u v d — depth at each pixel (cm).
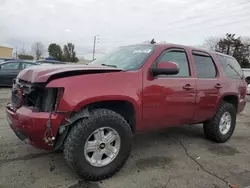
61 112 278
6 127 510
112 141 317
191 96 402
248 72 2047
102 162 311
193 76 414
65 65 335
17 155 371
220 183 323
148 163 373
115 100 313
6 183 293
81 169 293
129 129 326
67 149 290
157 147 447
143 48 388
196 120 433
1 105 761
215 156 419
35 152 384
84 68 306
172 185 312
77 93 283
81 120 297
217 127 476
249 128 648
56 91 281
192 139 507
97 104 318
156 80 353
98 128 299
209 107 445
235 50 5191
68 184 299
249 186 317
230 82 490
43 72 290
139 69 341
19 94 309
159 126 382
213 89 445
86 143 294
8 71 1173
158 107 357
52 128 278
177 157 404
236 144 496
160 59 366
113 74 315
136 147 441
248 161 405
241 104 535
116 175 328
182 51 409
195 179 330
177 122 403
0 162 346
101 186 299
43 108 284
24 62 1215
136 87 330
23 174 317
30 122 275
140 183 312
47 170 330
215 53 488
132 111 340
